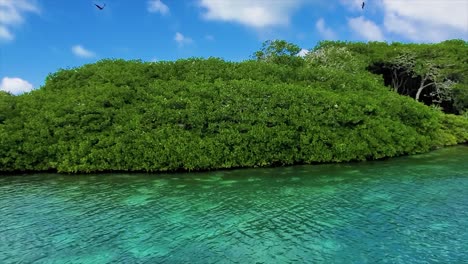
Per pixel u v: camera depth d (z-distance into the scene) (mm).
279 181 19453
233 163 22125
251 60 30531
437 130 29000
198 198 16969
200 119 22312
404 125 25953
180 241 12734
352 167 22234
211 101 23453
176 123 22594
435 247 12016
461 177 19734
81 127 22406
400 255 11570
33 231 13703
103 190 18359
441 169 21547
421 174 20422
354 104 24781
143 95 24734
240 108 22812
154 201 16656
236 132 22141
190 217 14766
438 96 43094
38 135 22172
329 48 40250
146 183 19453
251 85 24266
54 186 19203
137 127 22125
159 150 21422
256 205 15969
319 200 16422
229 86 24375
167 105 23156
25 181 20297
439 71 41406
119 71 27844
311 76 28719
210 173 21344
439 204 15672
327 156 22984
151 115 22609
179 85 25172
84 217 14922
